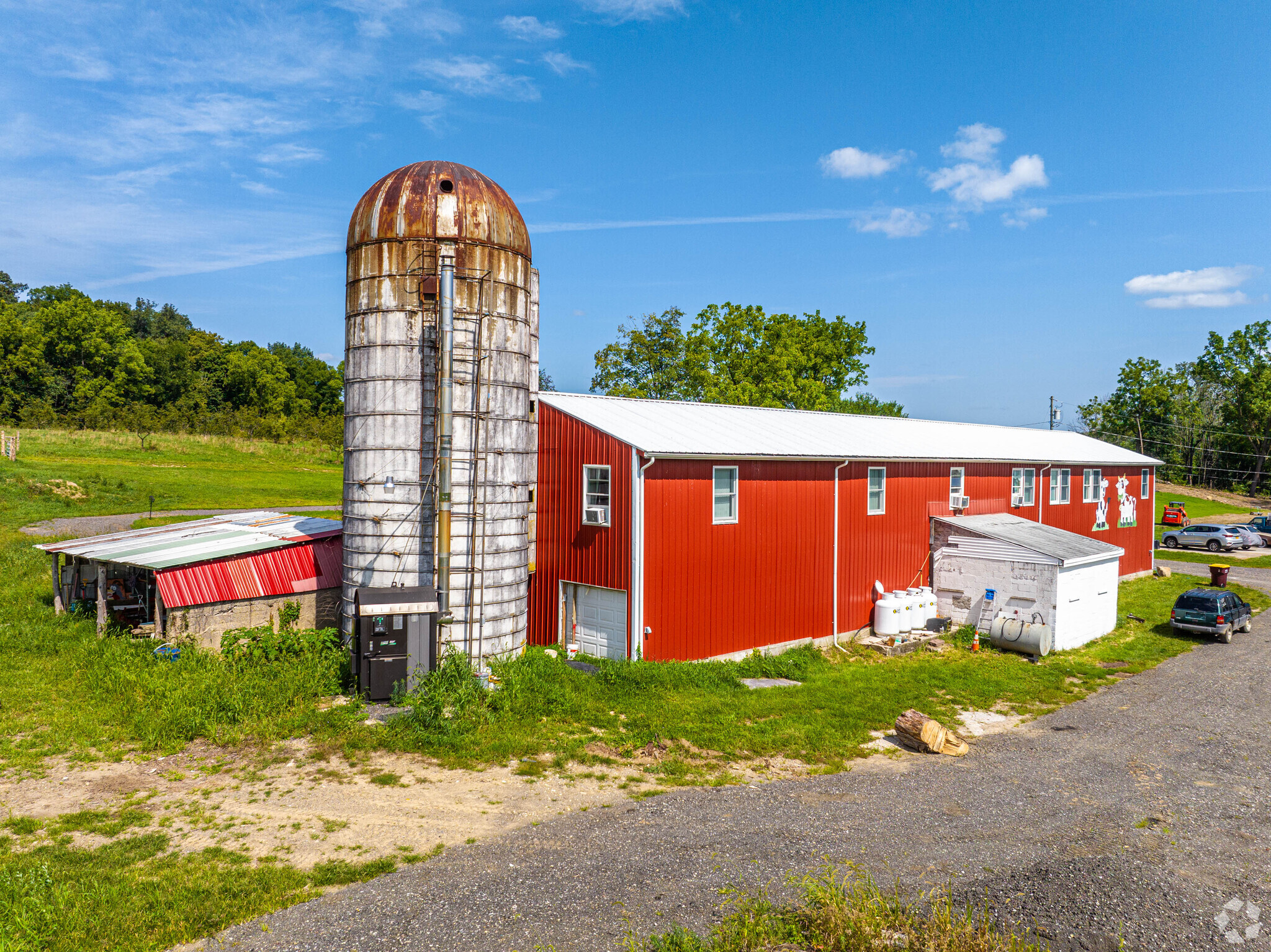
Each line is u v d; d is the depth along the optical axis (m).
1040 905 8.80
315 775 11.38
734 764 12.65
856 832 10.39
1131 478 36.56
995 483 28.50
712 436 20.50
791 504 21.02
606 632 18.78
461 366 16.16
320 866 8.93
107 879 8.45
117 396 83.56
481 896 8.45
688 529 18.69
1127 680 19.16
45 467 42.09
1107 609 24.53
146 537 19.86
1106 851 10.20
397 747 12.29
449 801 10.74
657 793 11.35
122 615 18.88
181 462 53.09
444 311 15.53
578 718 14.14
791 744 13.59
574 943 7.69
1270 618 27.16
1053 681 18.77
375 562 16.27
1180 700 17.47
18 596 20.53
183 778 11.15
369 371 16.27
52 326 83.38
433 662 14.68
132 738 12.36
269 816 10.12
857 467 22.92
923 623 23.92
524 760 12.29
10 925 7.41
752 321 56.75
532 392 19.53
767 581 20.39
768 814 10.81
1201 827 11.07
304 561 18.28
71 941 7.38
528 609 20.33
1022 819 11.08
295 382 106.69
